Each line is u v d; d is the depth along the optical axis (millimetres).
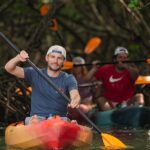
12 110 23391
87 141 17766
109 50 39562
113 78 26375
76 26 41344
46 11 28266
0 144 18188
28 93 24062
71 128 16859
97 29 39469
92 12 39969
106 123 25469
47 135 16656
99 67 28953
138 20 31594
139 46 35188
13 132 17672
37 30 26375
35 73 18344
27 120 18266
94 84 26938
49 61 18250
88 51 31594
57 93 18078
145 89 28969
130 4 21625
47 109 18125
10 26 36812
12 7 35875
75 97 17938
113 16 35531
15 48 19047
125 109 25281
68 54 29922
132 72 26156
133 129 23625
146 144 18422
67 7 40250
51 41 37094
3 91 23656
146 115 25266
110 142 18047
